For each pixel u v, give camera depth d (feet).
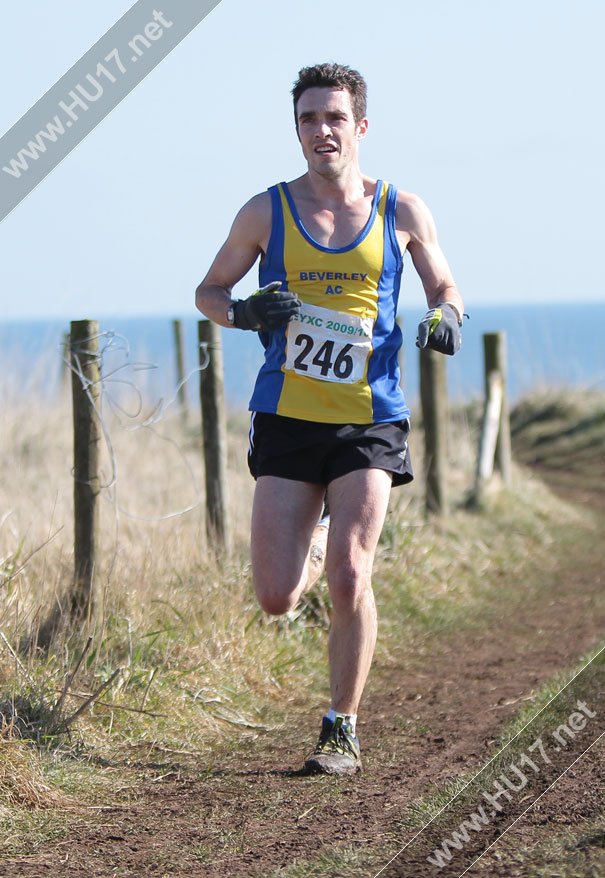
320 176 35.40
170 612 48.14
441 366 82.28
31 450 93.45
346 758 35.22
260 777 35.14
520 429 145.07
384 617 60.13
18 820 30.66
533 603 67.87
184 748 38.55
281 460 35.01
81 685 40.65
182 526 60.54
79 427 46.09
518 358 157.79
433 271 36.37
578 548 85.76
